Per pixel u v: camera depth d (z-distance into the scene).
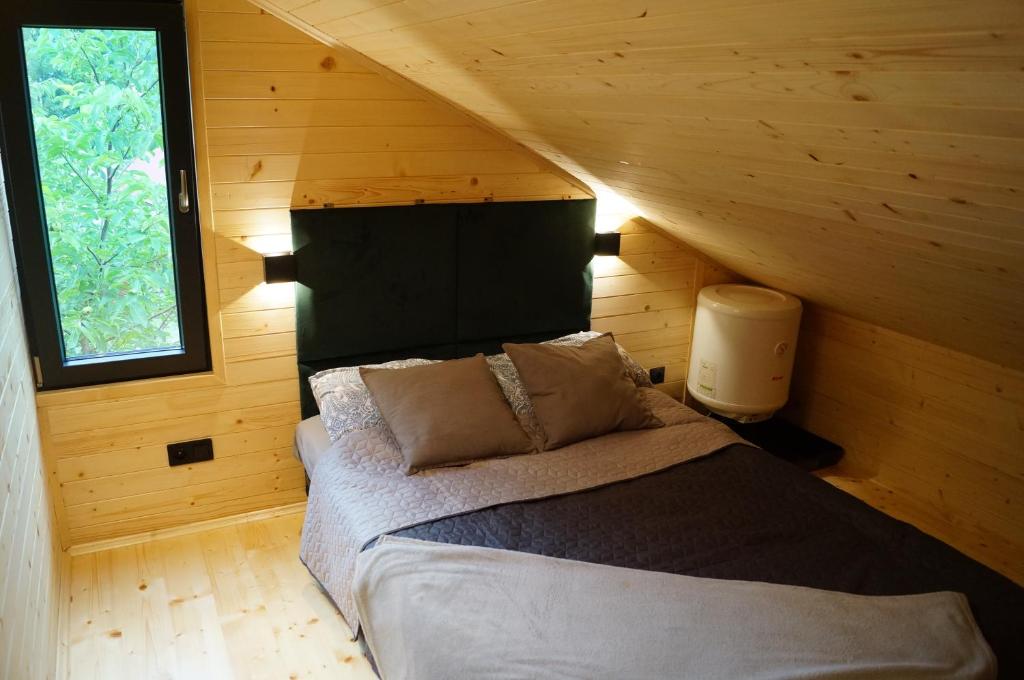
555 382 2.94
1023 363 2.94
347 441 2.74
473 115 3.04
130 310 2.89
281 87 2.83
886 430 3.67
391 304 3.21
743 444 2.95
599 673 1.76
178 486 3.09
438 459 2.65
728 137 1.84
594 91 1.93
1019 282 1.99
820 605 1.97
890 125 1.37
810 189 1.97
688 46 1.39
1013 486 3.15
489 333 3.47
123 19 2.55
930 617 1.93
